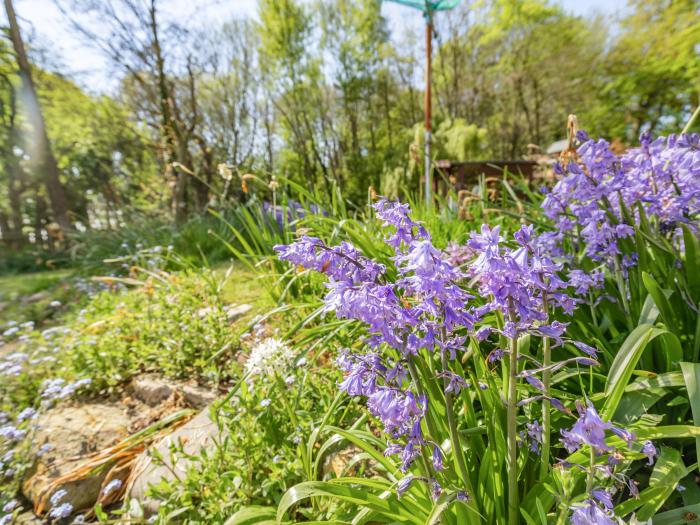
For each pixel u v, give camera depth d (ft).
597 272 6.78
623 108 60.29
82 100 54.19
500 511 4.40
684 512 4.14
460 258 8.20
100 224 46.01
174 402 9.73
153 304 13.55
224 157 69.97
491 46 73.10
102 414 9.63
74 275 25.99
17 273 37.04
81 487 7.43
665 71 52.42
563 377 5.38
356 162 76.59
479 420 5.63
